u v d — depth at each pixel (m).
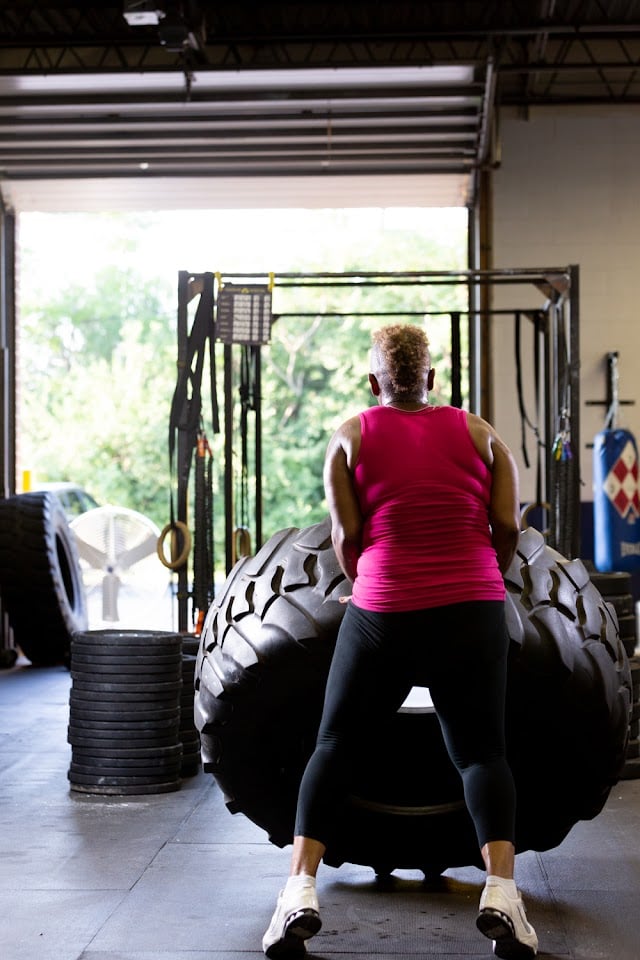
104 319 23.53
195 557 6.52
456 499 2.94
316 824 2.88
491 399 10.11
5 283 10.02
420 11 9.70
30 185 9.97
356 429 3.01
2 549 8.66
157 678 4.72
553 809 3.52
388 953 2.92
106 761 4.69
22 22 9.48
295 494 21.22
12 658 8.99
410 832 3.39
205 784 4.90
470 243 10.25
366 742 3.29
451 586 2.86
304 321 22.17
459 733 2.90
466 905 3.32
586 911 3.26
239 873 3.61
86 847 3.91
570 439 6.93
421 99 9.01
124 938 3.02
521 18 9.62
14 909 3.26
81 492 13.16
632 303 10.18
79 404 22.33
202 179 9.86
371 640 2.88
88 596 9.65
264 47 9.81
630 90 10.26
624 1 9.46
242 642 3.30
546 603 3.30
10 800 4.59
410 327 3.11
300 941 2.82
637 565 9.62
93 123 9.30
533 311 8.16
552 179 10.18
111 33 9.43
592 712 3.32
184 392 6.62
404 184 9.99
